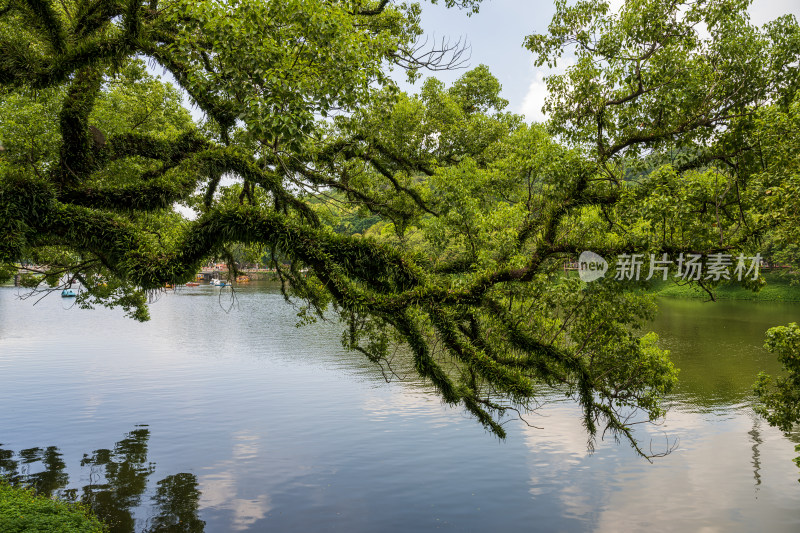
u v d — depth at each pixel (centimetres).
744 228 776
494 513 1448
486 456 1883
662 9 842
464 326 946
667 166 779
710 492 1566
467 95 1786
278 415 2405
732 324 4969
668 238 795
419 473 1734
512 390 782
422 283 770
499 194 1327
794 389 1281
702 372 3072
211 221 706
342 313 1116
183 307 7750
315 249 721
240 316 6644
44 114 1161
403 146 1419
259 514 1452
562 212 862
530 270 790
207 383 3031
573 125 919
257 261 1314
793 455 1858
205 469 1773
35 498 1209
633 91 873
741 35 829
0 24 977
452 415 2400
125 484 1647
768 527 1352
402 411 2467
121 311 7269
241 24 640
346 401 2645
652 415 1225
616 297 1091
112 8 875
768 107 787
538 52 960
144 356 3894
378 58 751
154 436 2108
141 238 723
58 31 820
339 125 822
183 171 830
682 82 816
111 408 2497
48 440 2047
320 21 635
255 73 645
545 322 1053
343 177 1313
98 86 859
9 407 2495
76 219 707
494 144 1532
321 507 1495
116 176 1096
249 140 869
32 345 4338
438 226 1052
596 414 1046
